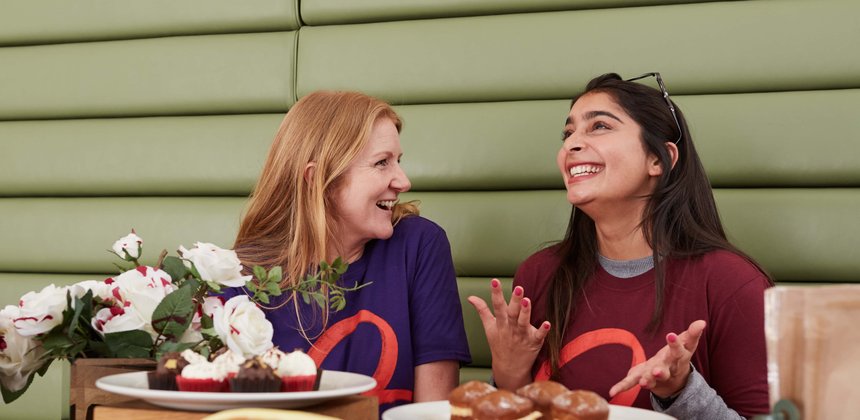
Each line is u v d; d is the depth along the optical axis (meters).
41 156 2.17
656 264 1.39
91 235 2.11
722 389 1.35
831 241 1.70
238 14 2.07
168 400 0.85
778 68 1.75
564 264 1.49
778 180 1.74
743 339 1.33
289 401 0.85
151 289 1.11
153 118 2.14
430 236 1.54
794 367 0.74
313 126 1.49
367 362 1.44
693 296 1.37
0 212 2.19
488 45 1.91
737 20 1.78
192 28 2.11
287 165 1.49
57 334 1.09
